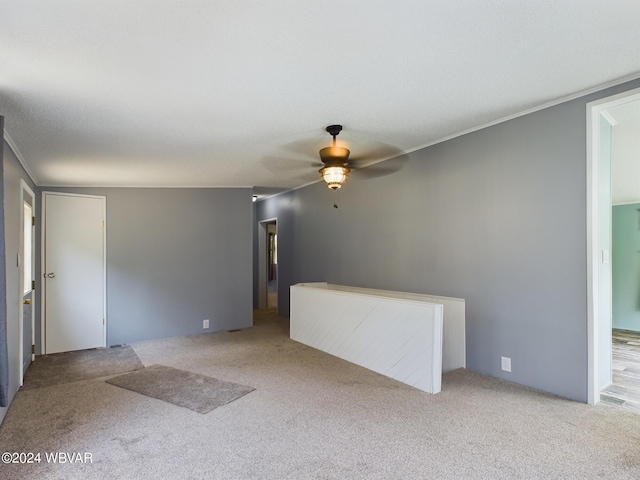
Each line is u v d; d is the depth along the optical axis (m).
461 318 3.69
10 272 3.19
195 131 3.36
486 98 2.87
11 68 2.17
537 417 2.61
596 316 2.80
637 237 5.98
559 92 2.78
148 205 5.54
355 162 4.90
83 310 5.02
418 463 2.09
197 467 2.08
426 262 4.11
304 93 2.66
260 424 2.58
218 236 5.99
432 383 3.10
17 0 1.58
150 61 2.14
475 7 1.73
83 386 3.43
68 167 4.32
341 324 4.25
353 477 1.97
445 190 3.89
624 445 2.25
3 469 2.06
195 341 5.22
